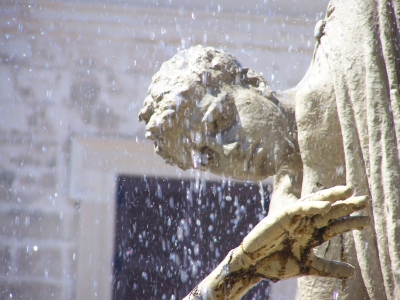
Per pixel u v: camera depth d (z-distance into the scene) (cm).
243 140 624
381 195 543
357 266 584
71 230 2022
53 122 2053
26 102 2052
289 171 668
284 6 2055
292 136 647
